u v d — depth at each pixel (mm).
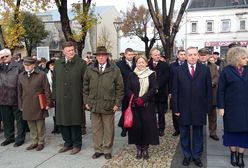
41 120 6688
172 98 5746
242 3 44312
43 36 38688
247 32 44062
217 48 45281
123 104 7148
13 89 6938
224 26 44938
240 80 5348
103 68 6059
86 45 43375
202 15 45625
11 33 11477
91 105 6047
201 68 5621
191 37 46281
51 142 7281
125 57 7484
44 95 6660
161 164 5742
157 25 11281
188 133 5738
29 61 6566
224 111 5520
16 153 6492
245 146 5500
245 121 5352
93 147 6836
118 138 7586
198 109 5539
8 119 7105
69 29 11172
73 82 6293
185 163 5660
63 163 5859
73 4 11445
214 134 7426
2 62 7070
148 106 5922
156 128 5969
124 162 5871
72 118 6301
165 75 7625
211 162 5852
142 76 5895
